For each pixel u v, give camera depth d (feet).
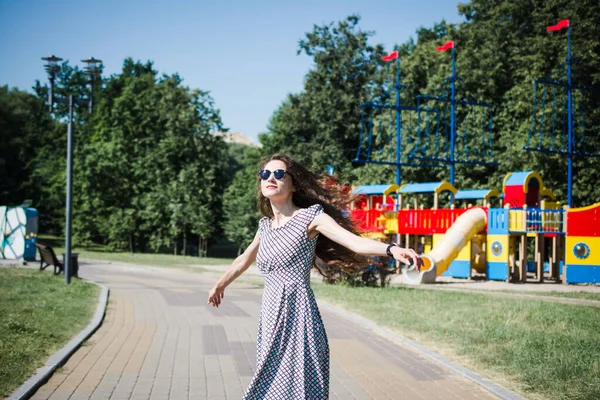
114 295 52.13
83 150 177.27
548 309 40.65
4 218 94.84
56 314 36.24
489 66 126.21
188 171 159.63
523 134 113.29
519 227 78.74
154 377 22.79
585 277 74.33
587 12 114.93
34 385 20.22
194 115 164.86
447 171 128.77
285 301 13.00
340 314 41.45
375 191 101.91
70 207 57.31
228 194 160.04
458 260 83.76
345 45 164.86
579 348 26.86
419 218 90.17
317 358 12.81
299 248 13.10
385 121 146.51
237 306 45.91
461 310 40.40
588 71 111.45
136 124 181.57
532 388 20.62
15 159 238.68
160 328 34.68
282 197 13.47
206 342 30.30
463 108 128.16
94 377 22.48
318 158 152.15
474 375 22.86
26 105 247.70
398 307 42.52
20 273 67.15
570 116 91.56
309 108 161.58
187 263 106.63
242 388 21.33
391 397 20.30
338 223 14.25
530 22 128.57
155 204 161.38
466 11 150.41
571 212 75.15
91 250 171.83
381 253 11.94
